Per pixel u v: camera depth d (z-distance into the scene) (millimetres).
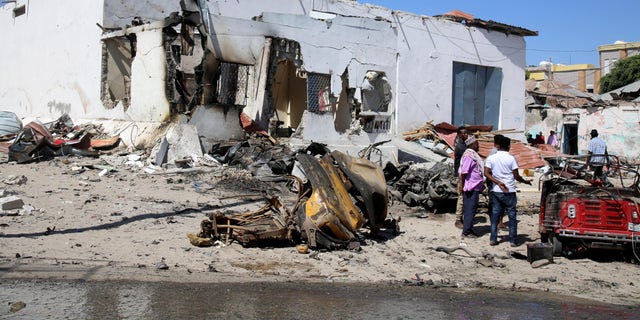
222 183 11938
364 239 8430
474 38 24359
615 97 33969
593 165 8477
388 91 18266
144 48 14586
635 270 7496
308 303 5340
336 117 18578
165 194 10469
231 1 17781
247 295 5477
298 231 7586
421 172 12250
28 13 21156
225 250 7207
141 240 7328
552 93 36812
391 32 18141
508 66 25828
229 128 14633
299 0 19312
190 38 14281
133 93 15203
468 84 24500
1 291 5055
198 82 14047
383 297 5758
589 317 5363
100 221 8078
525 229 10172
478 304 5684
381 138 18031
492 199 8656
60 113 18719
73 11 17750
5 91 23266
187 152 13328
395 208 11508
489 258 7801
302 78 20562
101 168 12227
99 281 5562
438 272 7059
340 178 8336
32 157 12820
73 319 4453
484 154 19297
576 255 8016
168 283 5684
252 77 16672
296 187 12078
